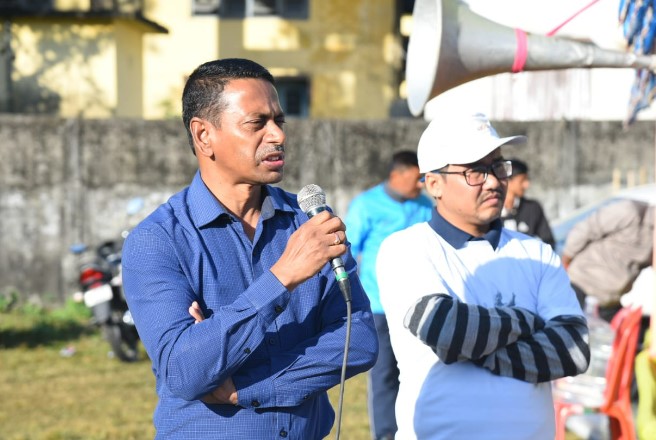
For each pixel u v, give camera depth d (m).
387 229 7.92
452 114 4.21
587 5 5.81
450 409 3.96
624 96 16.94
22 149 13.84
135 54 19.86
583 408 6.18
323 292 3.44
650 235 7.45
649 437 5.61
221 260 3.32
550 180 14.30
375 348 3.42
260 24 21.22
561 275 4.20
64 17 18.17
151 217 3.37
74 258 13.85
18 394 9.48
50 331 12.61
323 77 21.28
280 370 3.25
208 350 3.04
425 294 3.97
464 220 4.14
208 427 3.24
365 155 14.11
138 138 13.95
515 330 3.88
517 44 4.64
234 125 3.29
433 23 4.73
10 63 18.34
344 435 7.93
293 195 3.68
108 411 8.80
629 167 14.28
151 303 3.20
